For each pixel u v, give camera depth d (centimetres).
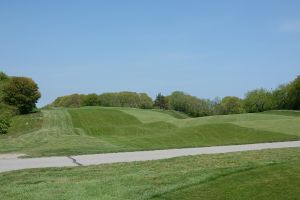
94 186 1185
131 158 1950
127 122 6588
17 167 1733
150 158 1920
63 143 3294
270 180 1114
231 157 1677
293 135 3309
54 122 6372
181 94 12550
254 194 1009
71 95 13900
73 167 1634
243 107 11575
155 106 13188
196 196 1025
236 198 991
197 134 3866
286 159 1488
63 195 1093
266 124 4372
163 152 2216
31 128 5725
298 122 4500
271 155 1694
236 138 3538
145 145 3164
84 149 2488
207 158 1683
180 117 7988
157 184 1173
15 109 7400
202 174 1251
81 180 1312
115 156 2059
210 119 6016
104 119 6819
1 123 5459
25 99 7681
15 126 5919
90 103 13312
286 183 1076
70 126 5922
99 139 3850
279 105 10850
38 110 8212
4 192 1166
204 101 12319
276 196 985
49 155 2158
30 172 1530
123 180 1255
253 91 11412
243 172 1228
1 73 9269
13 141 3847
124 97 13338
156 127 5531
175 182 1177
